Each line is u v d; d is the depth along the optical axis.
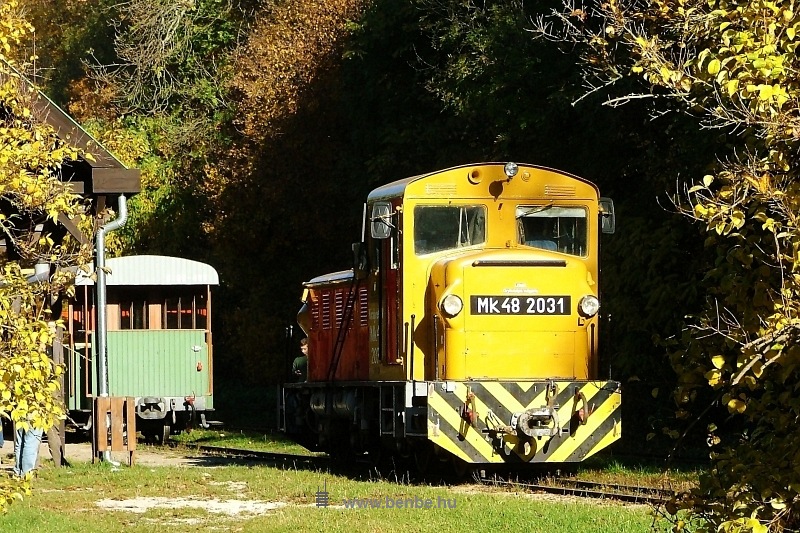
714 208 12.70
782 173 12.73
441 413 28.19
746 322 12.84
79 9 83.56
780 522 12.68
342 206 59.88
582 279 29.52
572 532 21.00
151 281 46.72
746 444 13.23
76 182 31.83
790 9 12.77
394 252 29.95
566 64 39.88
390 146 51.91
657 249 36.97
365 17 53.00
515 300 28.92
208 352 47.62
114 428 35.56
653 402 40.53
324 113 59.59
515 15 42.62
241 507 25.86
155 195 71.06
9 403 16.61
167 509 25.48
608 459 34.91
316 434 38.88
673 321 37.19
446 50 48.69
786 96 12.38
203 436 49.84
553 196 30.36
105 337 35.84
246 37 73.62
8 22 19.02
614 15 15.75
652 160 38.19
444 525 22.12
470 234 29.94
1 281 17.75
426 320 29.44
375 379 31.50
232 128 69.50
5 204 21.95
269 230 64.00
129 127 73.44
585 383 28.75
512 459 28.50
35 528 22.73
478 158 46.72
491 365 28.73
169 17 74.25
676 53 16.58
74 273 21.61
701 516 13.47
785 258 12.29
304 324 38.81
